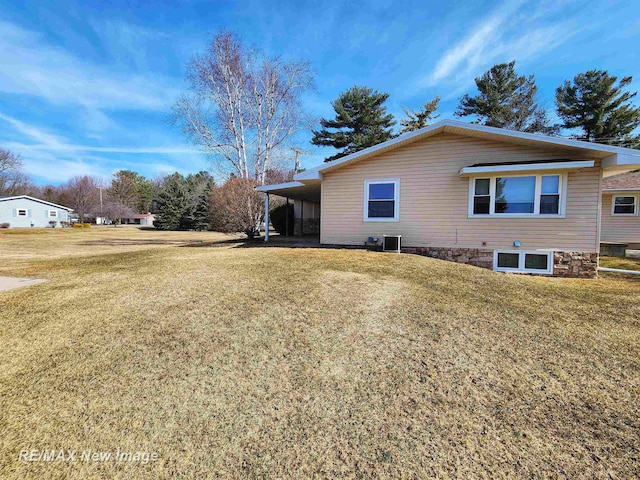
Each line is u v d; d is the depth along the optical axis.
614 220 12.69
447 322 3.47
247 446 1.73
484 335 3.16
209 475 1.54
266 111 16.22
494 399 2.16
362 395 2.19
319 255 7.65
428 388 2.27
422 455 1.67
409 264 6.56
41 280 5.56
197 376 2.40
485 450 1.70
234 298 4.17
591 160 7.05
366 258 7.19
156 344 2.91
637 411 2.04
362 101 24.09
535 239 7.49
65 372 2.45
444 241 8.27
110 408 2.04
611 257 10.76
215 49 14.98
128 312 3.71
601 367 2.59
